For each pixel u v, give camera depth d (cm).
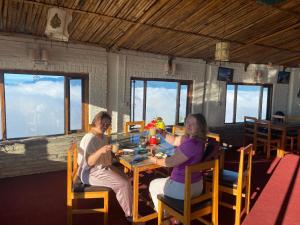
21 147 396
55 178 400
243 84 656
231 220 299
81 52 431
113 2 317
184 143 241
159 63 518
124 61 479
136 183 262
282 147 544
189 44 471
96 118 287
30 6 312
